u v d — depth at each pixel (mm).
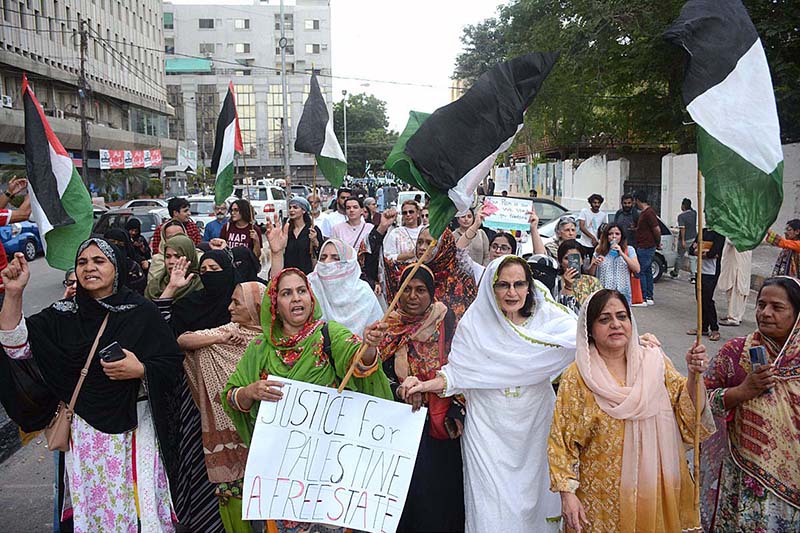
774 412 3391
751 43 3404
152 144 55906
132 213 18891
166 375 3971
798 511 3375
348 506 3682
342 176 8211
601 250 9695
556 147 35125
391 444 3742
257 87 79312
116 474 3873
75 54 42594
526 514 3680
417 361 4074
